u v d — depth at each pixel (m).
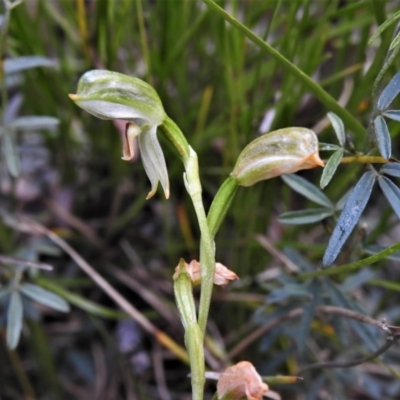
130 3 0.23
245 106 0.22
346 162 0.16
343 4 0.24
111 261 0.26
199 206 0.13
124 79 0.13
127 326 0.25
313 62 0.20
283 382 0.16
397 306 0.27
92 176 0.27
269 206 0.23
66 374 0.26
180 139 0.13
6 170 0.28
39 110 0.25
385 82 0.19
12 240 0.25
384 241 0.27
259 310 0.20
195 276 0.13
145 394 0.24
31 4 0.28
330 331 0.22
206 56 0.24
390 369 0.19
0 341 0.24
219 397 0.13
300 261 0.19
